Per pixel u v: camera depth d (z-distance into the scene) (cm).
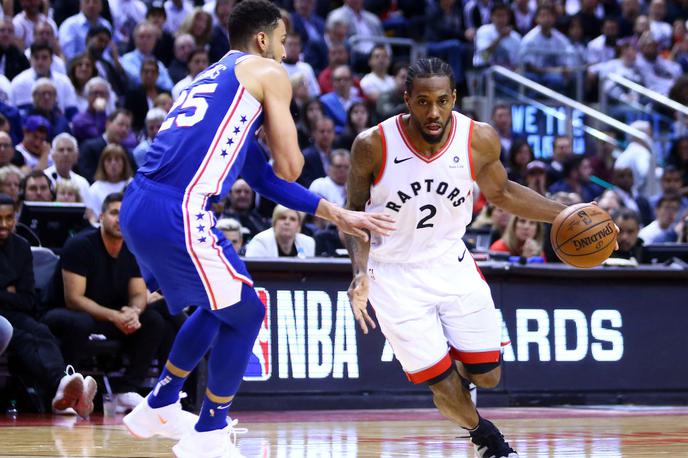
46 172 1152
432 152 514
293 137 480
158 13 1562
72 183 1059
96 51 1426
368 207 535
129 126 1267
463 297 523
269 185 494
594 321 1012
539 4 1947
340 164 1268
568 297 1008
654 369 1023
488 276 982
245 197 1151
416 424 789
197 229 460
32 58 1350
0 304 858
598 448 585
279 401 915
